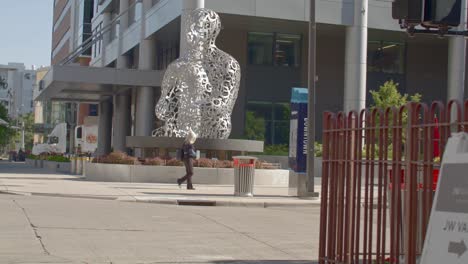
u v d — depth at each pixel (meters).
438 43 50.25
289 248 12.05
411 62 50.97
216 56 31.38
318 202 21.89
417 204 7.05
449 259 4.89
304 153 23.47
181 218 16.28
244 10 40.69
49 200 19.86
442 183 5.11
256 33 47.84
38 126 121.31
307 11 41.78
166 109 31.38
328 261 8.48
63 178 32.41
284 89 48.31
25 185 25.61
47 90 49.50
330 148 8.53
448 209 4.99
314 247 12.24
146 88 45.06
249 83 47.69
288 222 16.52
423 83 51.12
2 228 13.07
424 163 6.77
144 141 31.64
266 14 41.09
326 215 8.67
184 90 30.86
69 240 11.91
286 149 45.59
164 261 10.20
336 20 42.22
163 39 49.50
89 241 11.92
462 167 4.87
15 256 10.02
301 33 48.03
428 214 6.72
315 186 30.86
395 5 7.07
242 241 12.77
